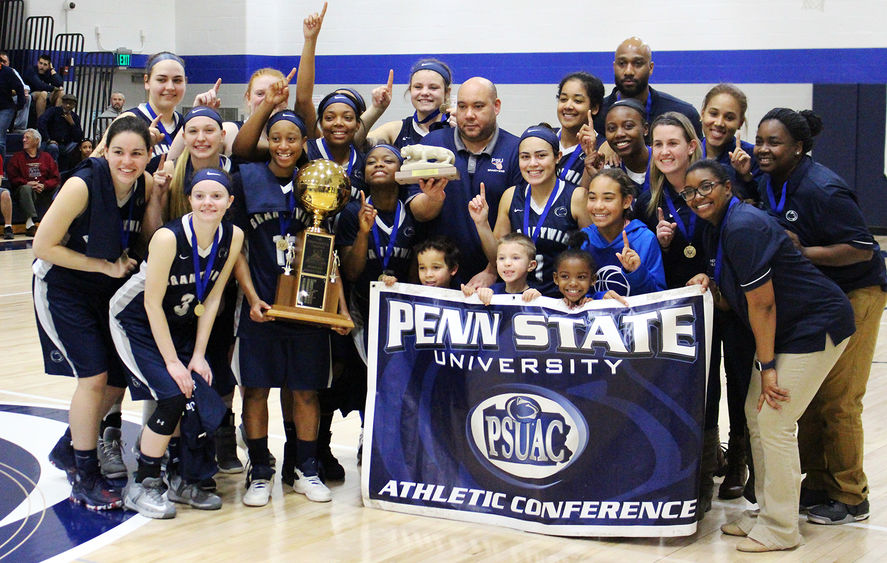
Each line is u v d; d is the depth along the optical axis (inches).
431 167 162.6
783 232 146.4
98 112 624.7
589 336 157.4
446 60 572.4
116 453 182.1
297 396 170.1
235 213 168.1
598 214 157.2
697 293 153.9
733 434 174.2
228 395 185.6
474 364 163.3
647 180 175.3
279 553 144.7
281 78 188.9
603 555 146.1
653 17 519.2
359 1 593.3
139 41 650.2
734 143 179.8
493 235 170.2
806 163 156.3
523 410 159.8
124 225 163.2
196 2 644.1
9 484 175.6
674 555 146.3
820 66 492.7
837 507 160.6
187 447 164.7
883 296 158.7
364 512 164.9
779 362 147.9
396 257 174.4
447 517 162.4
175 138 181.2
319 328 166.6
